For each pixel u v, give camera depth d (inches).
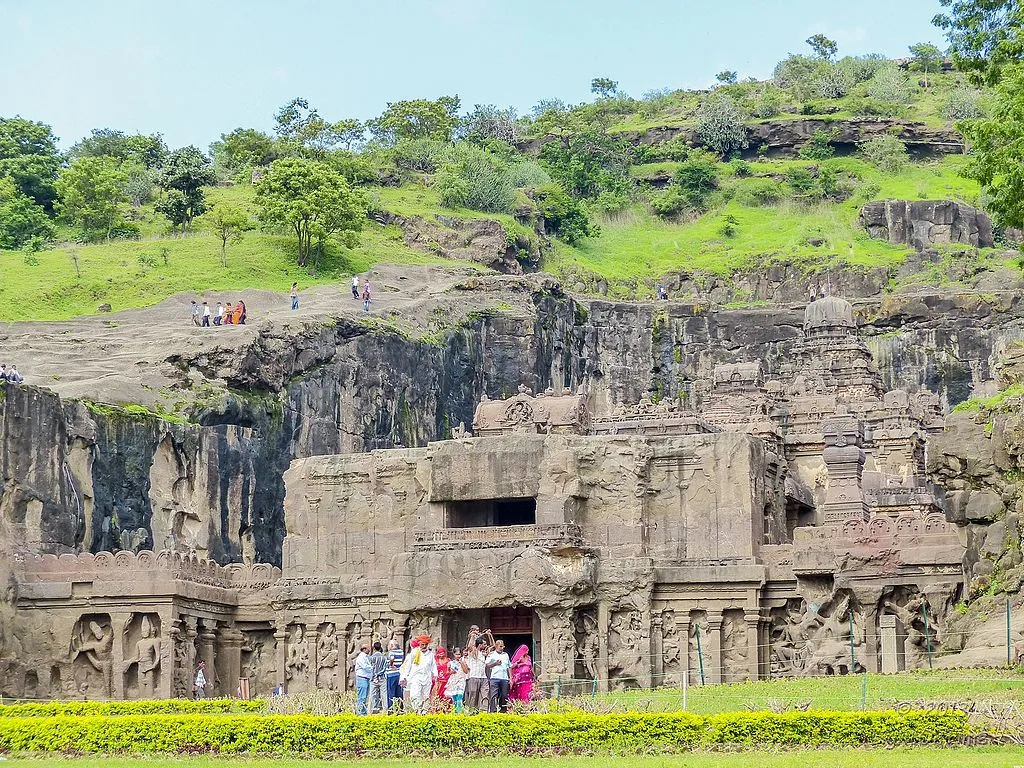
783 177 6958.7
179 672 3021.7
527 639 3097.9
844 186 6747.1
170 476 3540.8
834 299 4630.9
